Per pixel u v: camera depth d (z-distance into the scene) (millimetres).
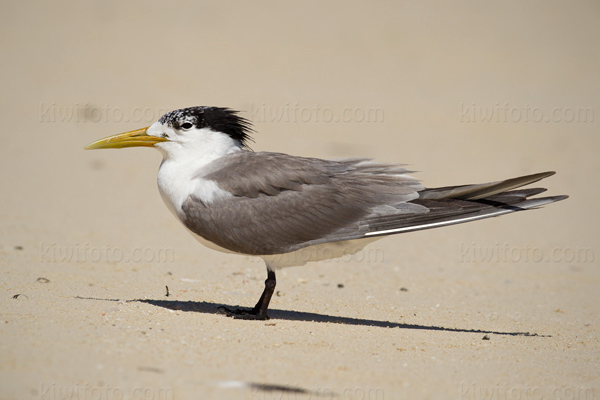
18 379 7039
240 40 36188
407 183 10320
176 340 8500
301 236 9961
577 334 10781
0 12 38250
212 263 14023
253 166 10141
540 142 26578
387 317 11023
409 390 7590
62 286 10984
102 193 19375
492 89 32375
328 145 24094
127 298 10562
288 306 11219
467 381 8008
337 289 12867
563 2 45062
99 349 7934
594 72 35188
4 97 27812
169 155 10547
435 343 9438
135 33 36281
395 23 39969
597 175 23578
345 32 38375
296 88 30609
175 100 27875
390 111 28797
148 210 18203
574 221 19797
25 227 15406
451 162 23625
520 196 10023
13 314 8922
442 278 14430
